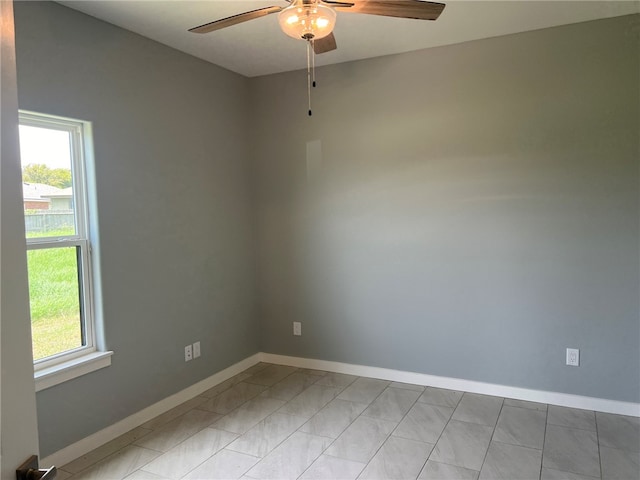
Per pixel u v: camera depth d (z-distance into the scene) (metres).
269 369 4.08
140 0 2.49
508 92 3.22
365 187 3.74
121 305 2.90
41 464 2.43
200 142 3.55
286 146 4.01
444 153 3.45
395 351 3.72
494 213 3.32
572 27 3.02
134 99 2.98
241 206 4.04
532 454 2.57
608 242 3.02
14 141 0.77
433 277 3.54
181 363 3.38
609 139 2.98
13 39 0.78
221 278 3.79
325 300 3.97
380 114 3.64
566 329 3.16
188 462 2.56
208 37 3.07
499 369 3.38
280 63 3.70
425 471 2.43
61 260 2.62
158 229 3.17
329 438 2.80
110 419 2.82
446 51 3.38
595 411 3.10
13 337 0.77
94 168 2.72
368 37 3.18
